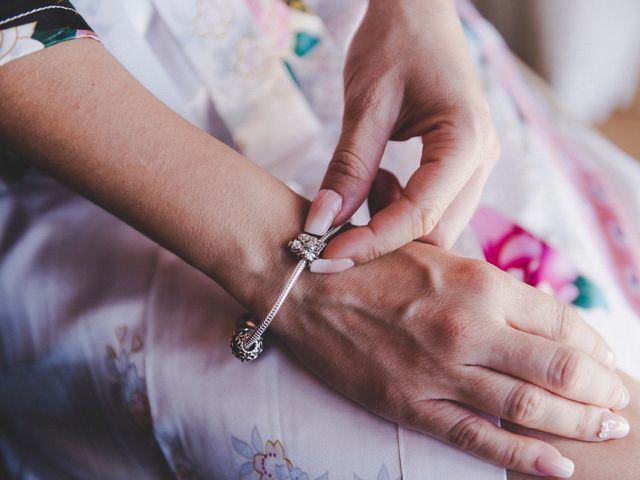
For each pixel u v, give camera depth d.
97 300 0.43
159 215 0.38
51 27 0.37
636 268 0.50
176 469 0.42
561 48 0.91
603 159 0.58
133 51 0.45
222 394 0.40
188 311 0.42
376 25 0.44
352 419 0.38
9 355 0.45
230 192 0.38
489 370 0.35
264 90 0.47
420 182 0.38
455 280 0.37
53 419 0.47
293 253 0.37
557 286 0.44
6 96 0.37
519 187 0.47
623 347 0.43
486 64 0.55
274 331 0.39
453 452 0.37
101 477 0.48
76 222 0.46
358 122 0.41
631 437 0.36
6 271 0.45
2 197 0.47
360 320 0.37
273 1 0.49
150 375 0.41
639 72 0.98
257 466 0.39
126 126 0.38
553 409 0.35
